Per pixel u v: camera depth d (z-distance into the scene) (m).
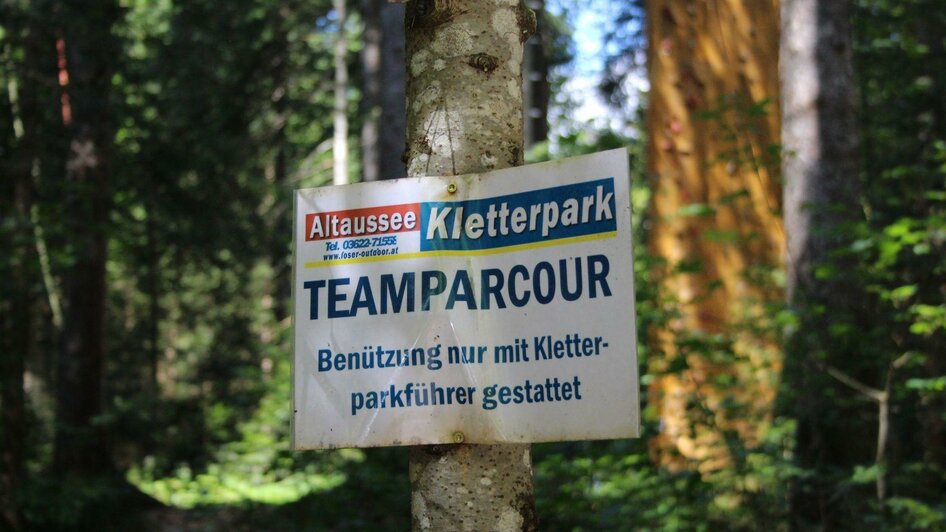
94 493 11.20
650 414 6.12
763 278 6.85
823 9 6.68
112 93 14.55
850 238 5.94
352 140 25.98
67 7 11.91
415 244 2.28
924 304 5.83
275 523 7.97
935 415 6.02
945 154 6.23
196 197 16.70
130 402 14.66
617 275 2.12
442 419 2.21
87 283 14.52
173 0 17.06
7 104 11.73
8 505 10.61
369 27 18.27
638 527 5.25
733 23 8.04
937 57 9.97
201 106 17.23
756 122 7.57
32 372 15.28
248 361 23.33
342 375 2.29
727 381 5.80
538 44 17.02
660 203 8.01
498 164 2.35
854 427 5.59
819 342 5.70
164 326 27.97
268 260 24.45
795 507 5.36
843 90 6.60
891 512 5.19
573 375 2.13
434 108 2.38
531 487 2.28
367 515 7.44
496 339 2.20
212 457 13.04
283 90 23.34
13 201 11.51
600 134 7.17
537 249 2.20
